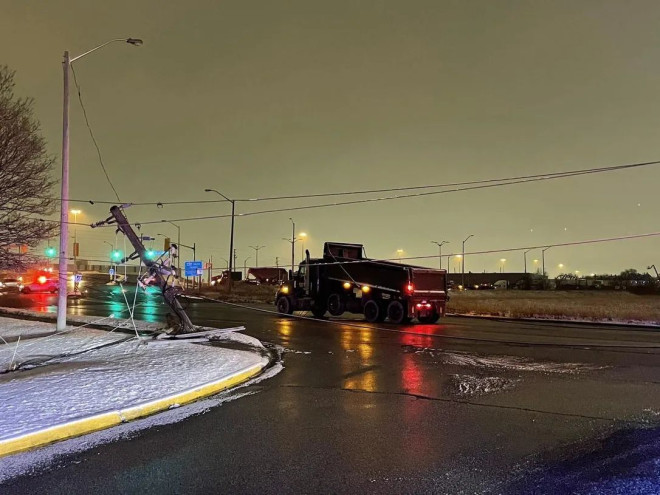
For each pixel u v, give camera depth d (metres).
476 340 17.58
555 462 5.83
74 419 7.18
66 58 18.61
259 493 5.04
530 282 102.62
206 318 25.41
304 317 26.38
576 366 12.34
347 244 28.89
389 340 17.50
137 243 17.27
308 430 7.16
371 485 5.21
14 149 19.77
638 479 5.30
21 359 12.77
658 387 9.91
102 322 21.02
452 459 5.95
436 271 25.27
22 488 5.22
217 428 7.28
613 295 71.06
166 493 5.06
